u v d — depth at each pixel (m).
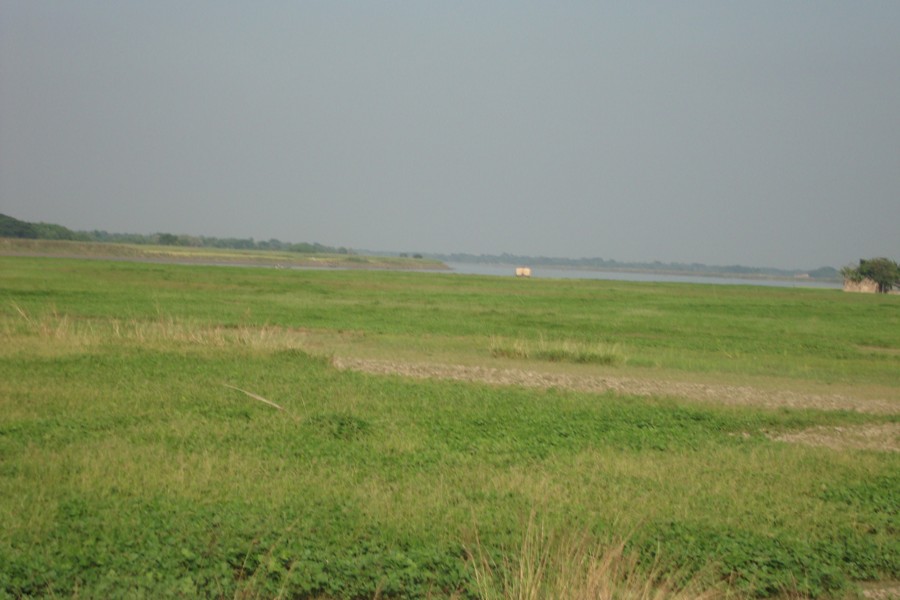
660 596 7.31
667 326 38.31
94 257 123.12
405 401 16.64
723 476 12.05
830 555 9.11
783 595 8.18
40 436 12.43
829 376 24.67
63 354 20.17
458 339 29.47
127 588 7.21
